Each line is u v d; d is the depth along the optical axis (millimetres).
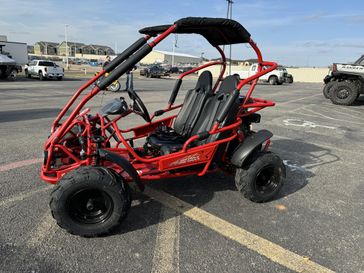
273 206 3586
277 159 3582
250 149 3385
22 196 3533
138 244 2770
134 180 2887
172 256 2627
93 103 10281
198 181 4152
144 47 3025
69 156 3334
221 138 3463
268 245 2832
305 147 5988
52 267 2434
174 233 2957
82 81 22188
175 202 3566
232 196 3773
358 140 6691
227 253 2697
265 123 8148
